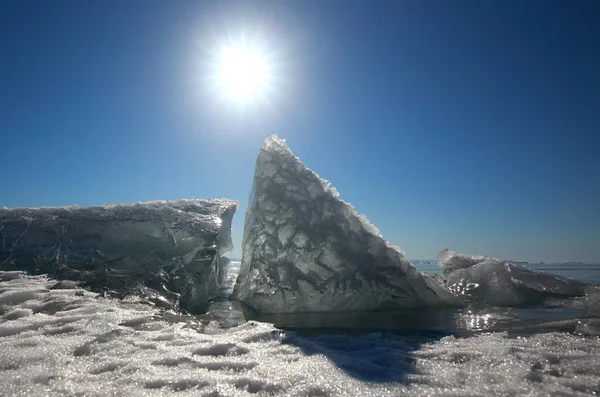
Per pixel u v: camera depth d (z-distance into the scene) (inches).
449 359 127.9
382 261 257.1
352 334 172.1
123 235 269.0
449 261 336.8
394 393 96.3
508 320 204.7
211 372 110.1
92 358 120.0
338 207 269.9
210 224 297.6
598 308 239.8
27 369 106.9
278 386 100.5
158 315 184.2
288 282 244.1
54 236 260.7
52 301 184.7
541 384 103.0
